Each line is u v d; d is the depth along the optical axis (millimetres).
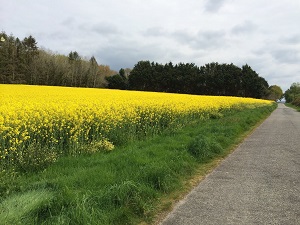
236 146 9953
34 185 5074
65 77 76500
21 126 8477
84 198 4254
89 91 33219
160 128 12516
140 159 6852
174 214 4273
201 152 7922
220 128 12406
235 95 88500
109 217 3988
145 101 17844
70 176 5695
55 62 76688
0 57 65688
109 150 8656
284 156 8289
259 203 4660
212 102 23594
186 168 6664
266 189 5363
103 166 6426
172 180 5695
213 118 18797
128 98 22141
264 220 4012
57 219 3717
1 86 37750
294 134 13141
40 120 8977
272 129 15203
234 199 4852
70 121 9523
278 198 4887
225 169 6883
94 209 4047
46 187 5051
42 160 6754
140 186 4918
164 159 6902
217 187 5512
